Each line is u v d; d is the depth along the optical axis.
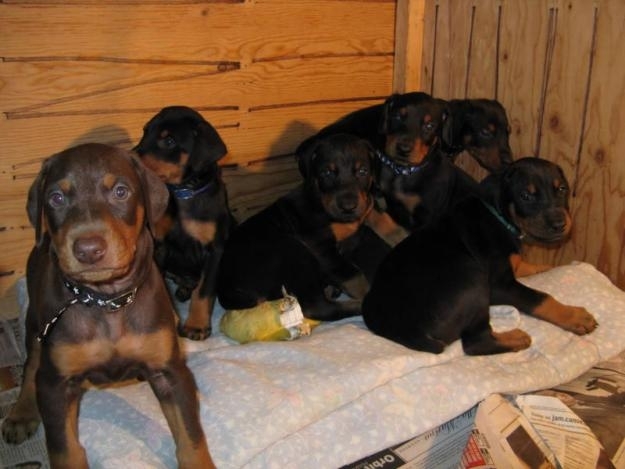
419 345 0.81
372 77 1.23
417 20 1.21
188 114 0.89
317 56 1.14
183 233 0.92
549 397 0.74
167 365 0.65
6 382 0.87
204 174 0.91
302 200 1.01
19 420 0.76
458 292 0.82
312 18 1.11
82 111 0.95
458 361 0.82
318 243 1.00
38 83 0.91
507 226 0.90
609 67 0.98
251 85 1.08
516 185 0.87
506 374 0.80
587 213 1.05
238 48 1.05
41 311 0.64
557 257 1.12
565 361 0.84
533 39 1.07
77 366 0.62
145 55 0.97
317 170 0.98
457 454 0.73
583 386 0.83
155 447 0.70
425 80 1.25
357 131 1.13
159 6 0.96
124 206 0.59
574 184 1.06
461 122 1.11
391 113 1.06
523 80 1.10
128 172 0.60
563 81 1.04
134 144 1.00
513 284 0.91
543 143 1.09
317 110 1.18
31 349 0.74
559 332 0.89
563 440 0.70
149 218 0.62
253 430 0.69
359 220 1.00
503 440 0.69
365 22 1.18
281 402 0.72
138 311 0.63
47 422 0.62
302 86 1.14
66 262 0.55
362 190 0.97
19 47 0.88
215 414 0.71
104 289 0.60
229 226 0.98
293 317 0.87
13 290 0.98
